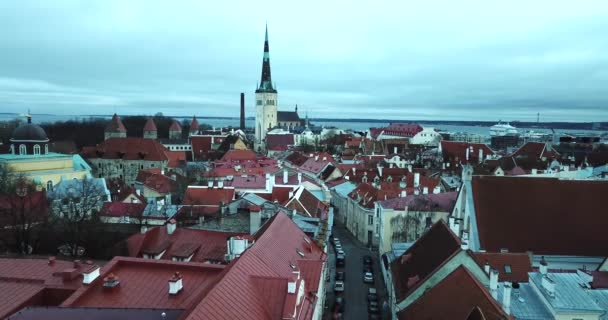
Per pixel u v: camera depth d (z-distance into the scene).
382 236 107.38
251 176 135.00
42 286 45.69
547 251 72.00
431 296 53.03
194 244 68.75
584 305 50.28
